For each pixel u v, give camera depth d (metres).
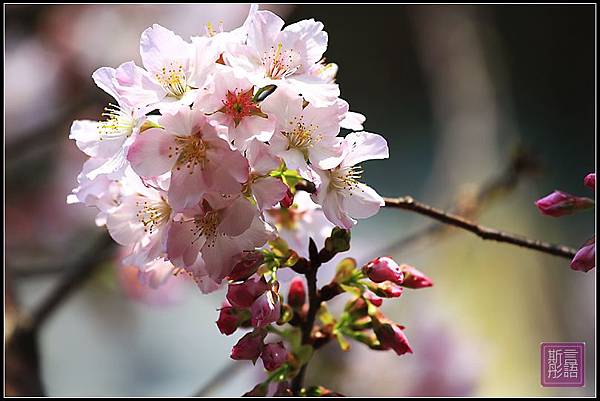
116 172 0.80
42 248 1.38
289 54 0.79
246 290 0.79
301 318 0.82
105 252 1.00
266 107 0.78
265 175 0.79
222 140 0.78
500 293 1.32
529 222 1.47
